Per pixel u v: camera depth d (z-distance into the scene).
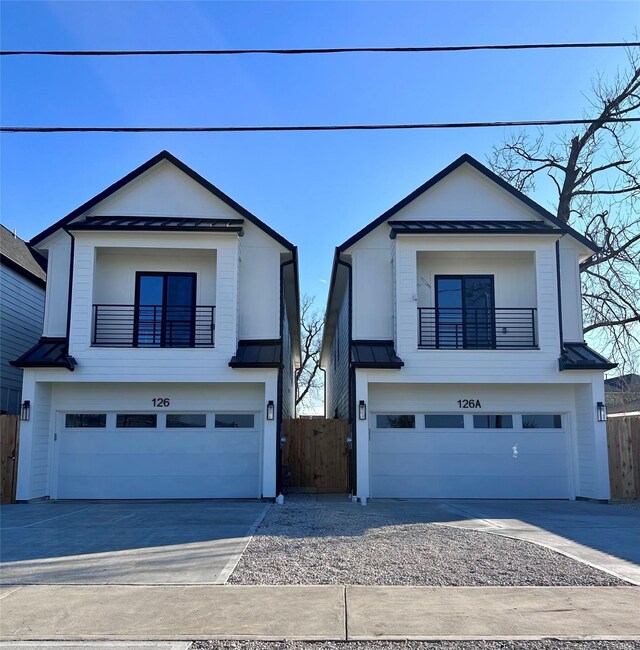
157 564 7.96
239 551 8.69
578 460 15.96
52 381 15.16
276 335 16.23
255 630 5.61
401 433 16.03
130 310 16.45
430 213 17.14
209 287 16.75
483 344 16.48
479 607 6.22
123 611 6.13
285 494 16.83
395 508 13.46
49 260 16.80
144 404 15.98
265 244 16.64
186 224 15.90
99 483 15.70
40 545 9.20
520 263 16.92
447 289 16.84
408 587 6.89
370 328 16.48
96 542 9.40
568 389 16.27
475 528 10.59
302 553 8.55
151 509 13.21
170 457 15.85
